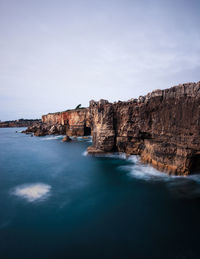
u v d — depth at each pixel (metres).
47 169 28.64
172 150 21.58
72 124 79.19
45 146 53.41
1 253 10.27
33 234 11.88
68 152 42.62
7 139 74.25
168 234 11.61
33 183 22.09
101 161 31.59
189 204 15.41
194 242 10.80
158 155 23.30
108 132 34.53
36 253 10.23
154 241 10.96
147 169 25.17
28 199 17.39
